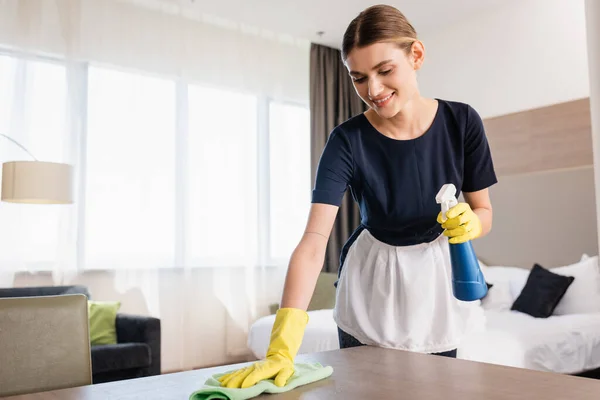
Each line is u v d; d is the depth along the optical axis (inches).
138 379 40.2
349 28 50.5
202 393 33.8
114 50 180.4
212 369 43.3
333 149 57.1
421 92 213.0
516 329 126.6
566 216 169.5
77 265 169.6
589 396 33.5
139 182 182.1
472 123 57.9
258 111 211.5
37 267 163.0
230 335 197.8
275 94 215.6
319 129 222.7
